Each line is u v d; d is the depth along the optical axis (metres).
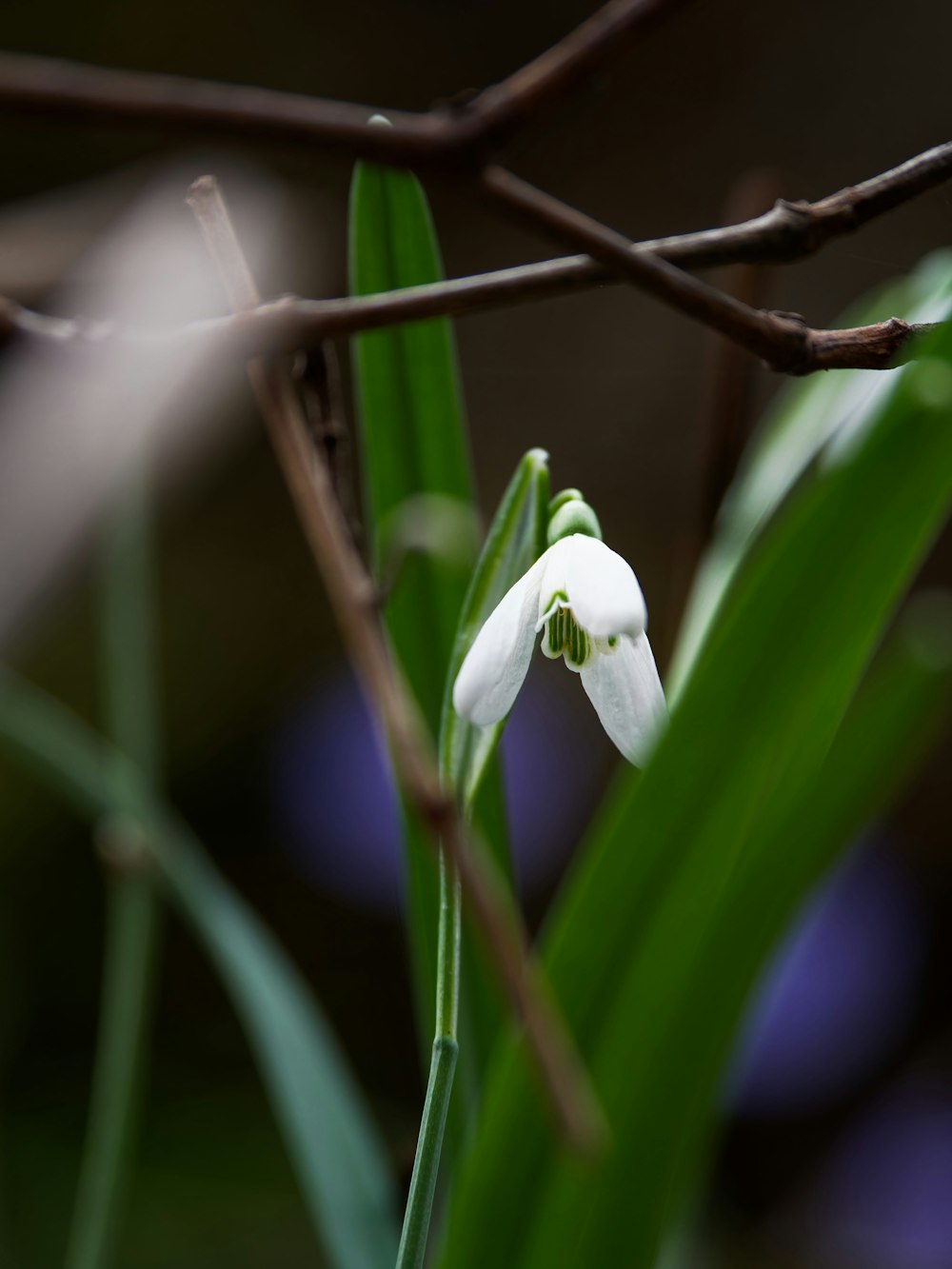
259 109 0.46
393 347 0.55
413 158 0.47
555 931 0.54
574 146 1.67
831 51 1.65
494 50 1.71
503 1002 0.55
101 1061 0.61
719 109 1.67
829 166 1.65
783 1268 1.45
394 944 1.66
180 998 1.58
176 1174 1.36
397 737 0.52
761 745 0.52
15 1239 1.25
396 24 1.71
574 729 1.63
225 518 1.76
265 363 0.53
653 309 1.66
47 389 0.67
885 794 0.53
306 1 1.70
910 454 0.50
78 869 1.62
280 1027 0.57
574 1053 0.54
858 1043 1.57
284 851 1.69
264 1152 1.41
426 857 0.54
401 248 0.54
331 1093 0.56
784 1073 1.56
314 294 1.23
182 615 1.75
